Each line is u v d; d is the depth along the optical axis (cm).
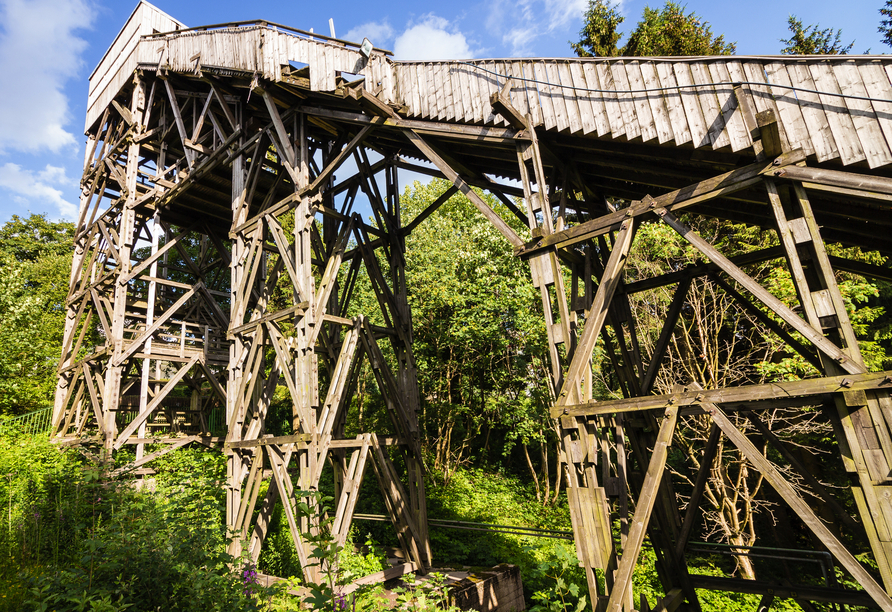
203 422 1365
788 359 810
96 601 326
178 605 399
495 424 1432
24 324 1549
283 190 1152
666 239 956
